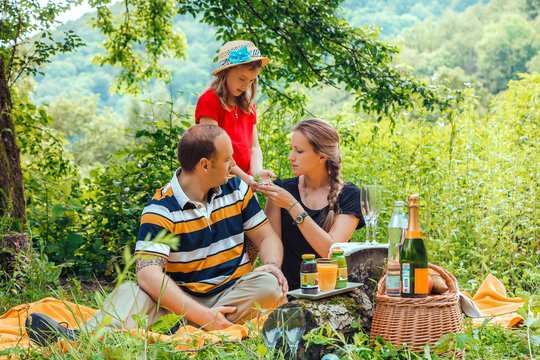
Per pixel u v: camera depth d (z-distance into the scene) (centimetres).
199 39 6788
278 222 338
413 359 227
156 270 274
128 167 600
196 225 294
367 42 723
